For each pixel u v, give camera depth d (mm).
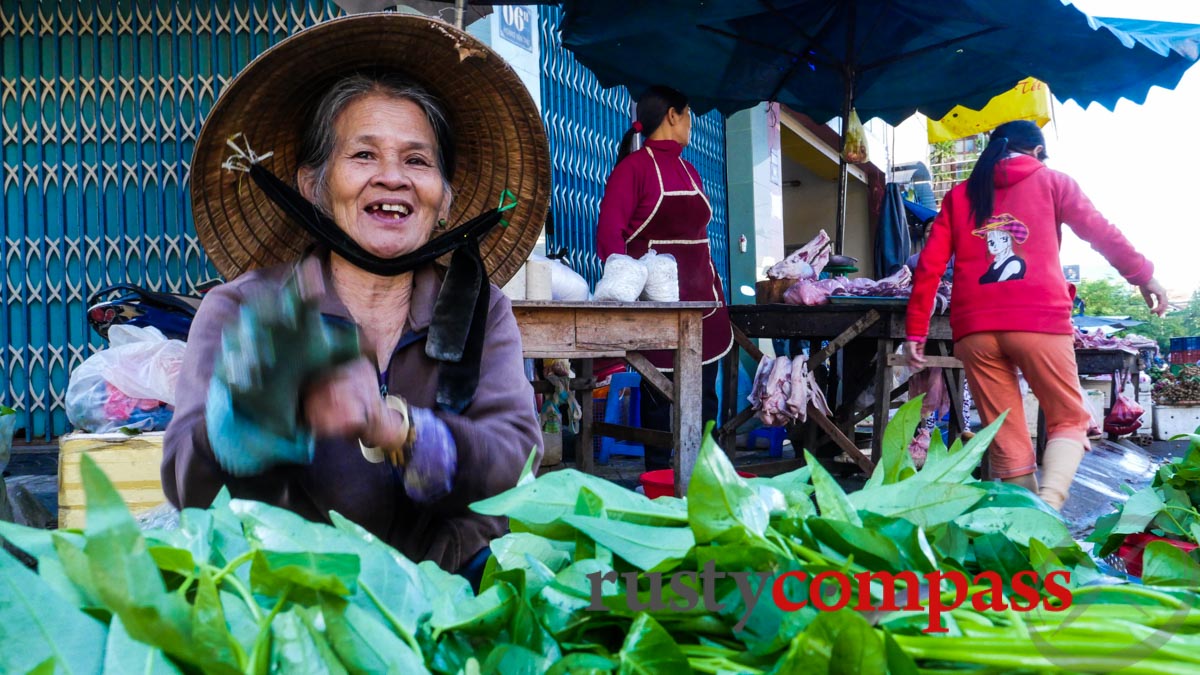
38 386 5039
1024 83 7820
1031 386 3379
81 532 654
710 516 668
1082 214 3260
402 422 1171
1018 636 610
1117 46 4801
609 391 5797
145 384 2811
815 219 12047
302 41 1516
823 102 6266
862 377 5172
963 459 880
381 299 1610
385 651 579
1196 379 10086
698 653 631
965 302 3443
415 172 1564
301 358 901
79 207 5043
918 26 5273
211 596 540
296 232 1782
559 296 3453
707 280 4211
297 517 713
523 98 1719
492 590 682
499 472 1394
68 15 5031
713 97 5934
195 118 5105
